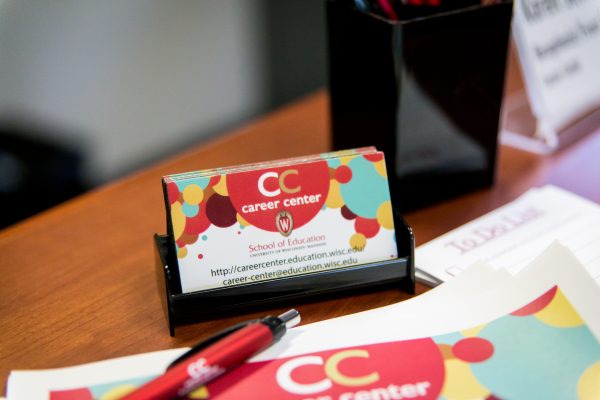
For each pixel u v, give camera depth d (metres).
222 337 0.55
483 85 0.75
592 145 0.92
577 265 0.63
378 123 0.75
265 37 1.98
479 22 0.72
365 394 0.53
